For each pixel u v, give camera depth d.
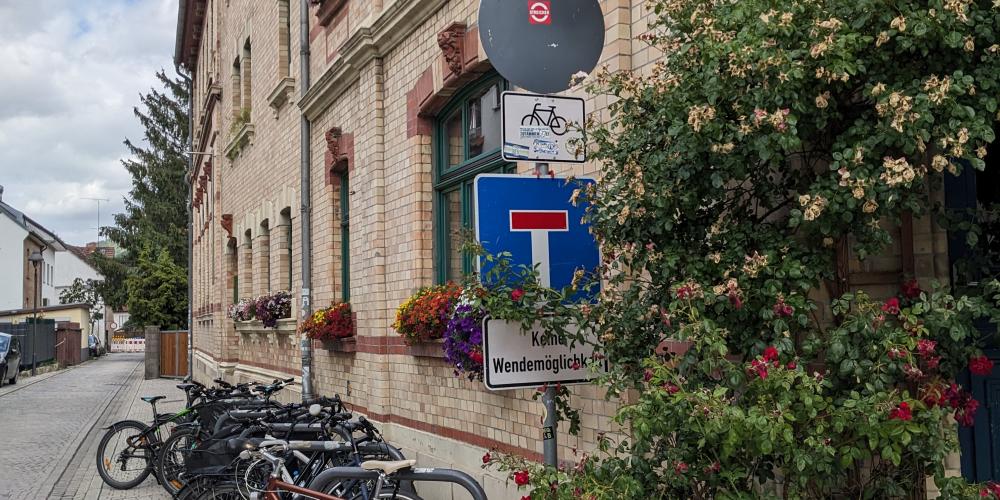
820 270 3.78
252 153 18.83
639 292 4.28
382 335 9.85
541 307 4.38
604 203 4.11
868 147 3.40
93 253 57.06
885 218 4.17
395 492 5.16
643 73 5.50
